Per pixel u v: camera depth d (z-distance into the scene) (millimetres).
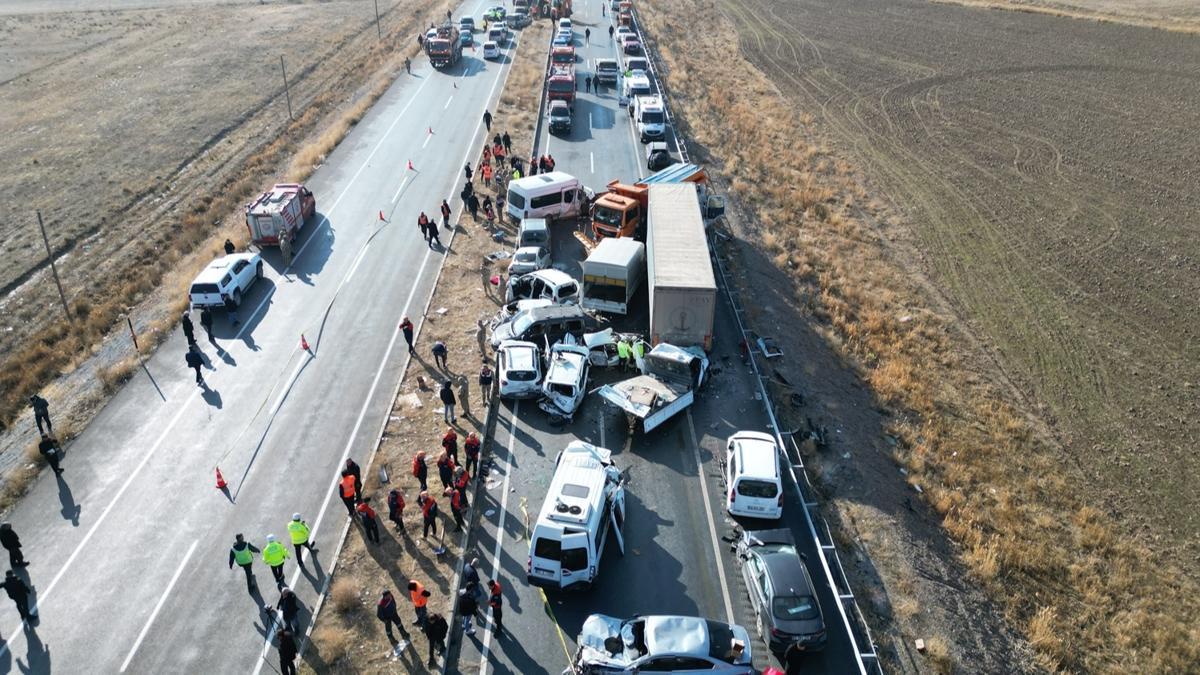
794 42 90688
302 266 40312
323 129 61344
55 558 23016
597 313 35469
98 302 38062
